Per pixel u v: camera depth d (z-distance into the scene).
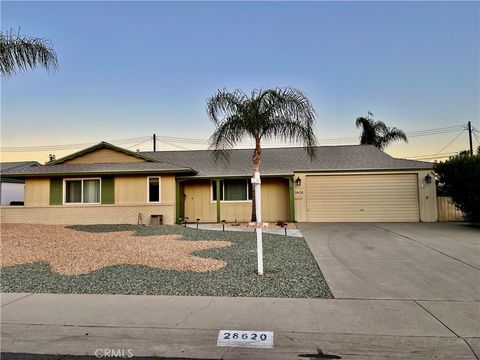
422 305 5.50
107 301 5.90
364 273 7.67
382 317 5.00
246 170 20.11
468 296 5.95
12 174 19.38
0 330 4.76
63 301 5.93
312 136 16.05
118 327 4.77
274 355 4.05
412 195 19.02
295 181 19.44
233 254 9.79
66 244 11.59
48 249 10.67
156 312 5.33
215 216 20.23
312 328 4.64
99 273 7.83
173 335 4.52
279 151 22.77
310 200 19.39
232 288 6.62
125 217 18.88
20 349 4.33
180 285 6.84
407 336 4.34
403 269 8.00
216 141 16.52
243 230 15.45
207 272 7.83
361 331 4.50
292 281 7.06
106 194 19.42
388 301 5.73
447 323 4.73
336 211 19.27
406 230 14.84
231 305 5.62
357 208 19.20
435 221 18.66
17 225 17.36
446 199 19.00
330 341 4.29
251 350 4.18
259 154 16.42
